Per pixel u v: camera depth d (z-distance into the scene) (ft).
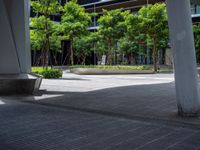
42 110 32.68
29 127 24.75
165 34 105.91
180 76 28.84
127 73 104.53
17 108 33.78
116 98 41.52
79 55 152.56
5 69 45.68
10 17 44.65
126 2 159.74
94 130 23.79
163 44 120.16
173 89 53.16
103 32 112.78
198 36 125.80
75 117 28.99
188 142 20.57
